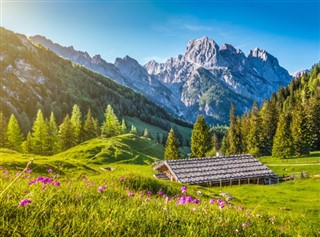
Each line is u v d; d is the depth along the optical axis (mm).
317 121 124312
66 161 42812
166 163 66812
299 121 108125
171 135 104875
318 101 130250
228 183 65125
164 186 22109
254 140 124438
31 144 112188
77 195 6809
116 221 5020
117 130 157875
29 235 4078
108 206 6074
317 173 80562
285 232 6957
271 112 132375
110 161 100312
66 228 4457
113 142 119438
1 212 4586
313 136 121625
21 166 32312
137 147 136500
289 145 106500
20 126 190875
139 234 4836
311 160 96375
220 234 5574
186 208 7172
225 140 154625
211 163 68375
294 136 107188
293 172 85812
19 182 7223
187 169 65562
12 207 4816
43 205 5105
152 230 5148
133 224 5230
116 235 4672
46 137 114000
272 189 57062
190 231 5191
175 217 6016
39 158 46531
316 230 8578
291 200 42094
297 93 197875
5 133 117500
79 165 42406
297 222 10391
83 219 5020
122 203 6973
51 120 140000
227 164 68938
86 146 113375
